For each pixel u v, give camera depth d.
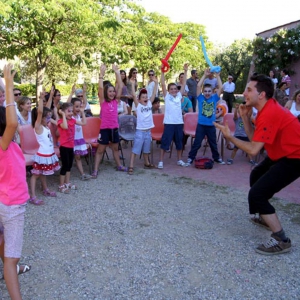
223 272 3.26
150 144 6.68
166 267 3.34
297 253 3.60
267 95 3.44
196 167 6.83
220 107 8.05
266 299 2.88
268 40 16.03
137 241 3.85
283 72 11.73
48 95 7.64
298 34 14.78
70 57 12.54
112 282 3.12
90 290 3.00
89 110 8.27
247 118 3.94
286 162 3.45
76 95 7.94
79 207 4.83
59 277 3.20
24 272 3.26
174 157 7.81
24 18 10.92
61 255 3.57
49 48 11.84
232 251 3.64
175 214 4.58
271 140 3.35
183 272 3.26
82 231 4.11
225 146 8.85
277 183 3.46
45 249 3.69
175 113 6.74
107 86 6.23
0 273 3.23
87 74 21.17
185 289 3.01
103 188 5.62
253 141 3.42
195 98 10.84
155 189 5.57
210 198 5.16
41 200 4.97
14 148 2.65
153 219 4.42
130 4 14.33
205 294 2.94
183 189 5.57
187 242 3.83
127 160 7.53
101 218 4.46
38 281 3.14
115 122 6.32
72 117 5.54
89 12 11.41
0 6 9.78
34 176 5.02
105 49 13.07
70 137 5.40
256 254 3.58
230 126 8.03
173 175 6.36
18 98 6.04
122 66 17.41
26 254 3.59
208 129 6.95
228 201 5.05
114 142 6.43
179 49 18.03
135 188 5.62
